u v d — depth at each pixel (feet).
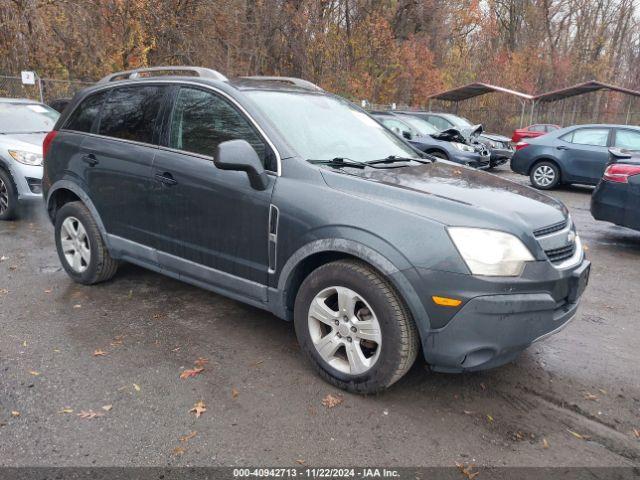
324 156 11.74
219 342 12.41
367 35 92.99
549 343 13.14
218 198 11.77
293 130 11.91
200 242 12.38
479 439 9.21
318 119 12.85
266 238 11.11
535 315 9.36
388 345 9.66
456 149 43.04
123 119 14.30
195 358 11.62
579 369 11.83
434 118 52.54
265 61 79.41
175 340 12.43
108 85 15.10
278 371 11.18
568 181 38.78
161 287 15.75
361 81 92.94
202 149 12.39
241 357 11.73
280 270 11.00
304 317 10.82
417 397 10.41
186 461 8.43
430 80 103.96
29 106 28.58
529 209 10.28
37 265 17.54
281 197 10.80
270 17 75.36
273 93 12.82
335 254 10.56
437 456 8.74
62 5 53.67
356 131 13.44
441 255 9.12
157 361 11.44
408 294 9.30
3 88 50.60
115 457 8.46
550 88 121.70
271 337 12.74
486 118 106.01
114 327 13.03
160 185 12.89
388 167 11.99
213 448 8.75
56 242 16.12
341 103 14.48
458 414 9.92
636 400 10.66
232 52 70.85
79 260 15.62
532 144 40.06
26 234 21.47
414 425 9.52
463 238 9.15
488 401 10.39
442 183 11.04
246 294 11.85
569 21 132.77
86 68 57.67
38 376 10.67
